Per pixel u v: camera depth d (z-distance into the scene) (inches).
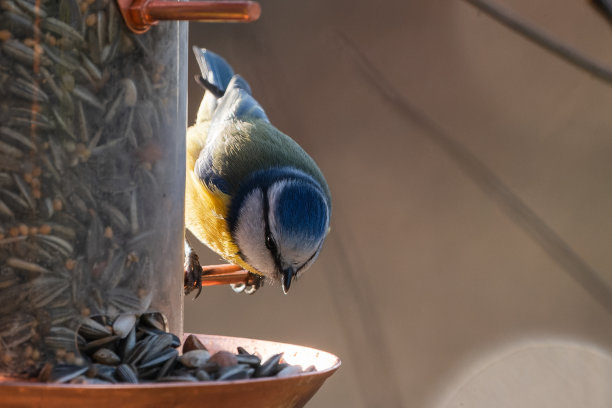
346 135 507.2
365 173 511.2
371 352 383.2
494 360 458.0
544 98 493.4
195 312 510.0
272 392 193.2
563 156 482.6
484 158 482.9
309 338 487.2
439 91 496.7
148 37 233.8
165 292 236.7
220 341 263.1
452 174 506.0
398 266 492.4
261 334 489.1
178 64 246.2
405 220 496.7
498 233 495.2
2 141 210.8
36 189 212.4
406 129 503.8
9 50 211.6
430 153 506.9
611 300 263.6
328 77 501.7
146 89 233.6
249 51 485.4
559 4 435.5
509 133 485.4
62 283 213.9
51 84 215.2
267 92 484.7
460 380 455.5
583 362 433.1
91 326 217.0
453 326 472.7
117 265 224.2
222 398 185.6
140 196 230.7
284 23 506.3
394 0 505.0
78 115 218.5
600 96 483.5
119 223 225.3
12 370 208.1
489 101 493.7
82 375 205.0
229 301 510.3
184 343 234.4
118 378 205.2
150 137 234.5
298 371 213.6
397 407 372.8
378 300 489.4
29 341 209.6
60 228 214.5
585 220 457.1
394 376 379.2
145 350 217.0
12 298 209.2
